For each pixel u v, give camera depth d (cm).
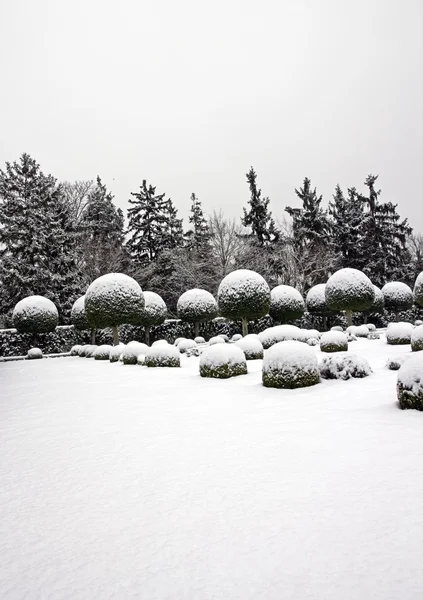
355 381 761
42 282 2814
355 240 3847
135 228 3822
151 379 939
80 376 1081
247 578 208
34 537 264
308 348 755
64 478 367
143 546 244
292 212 3806
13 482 364
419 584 196
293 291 2366
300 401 624
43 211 2998
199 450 420
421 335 1108
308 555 224
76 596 202
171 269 3353
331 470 343
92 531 267
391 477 321
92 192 3809
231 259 3434
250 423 512
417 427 445
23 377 1145
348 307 2192
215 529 259
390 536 237
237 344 1262
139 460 401
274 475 341
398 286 2764
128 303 1753
